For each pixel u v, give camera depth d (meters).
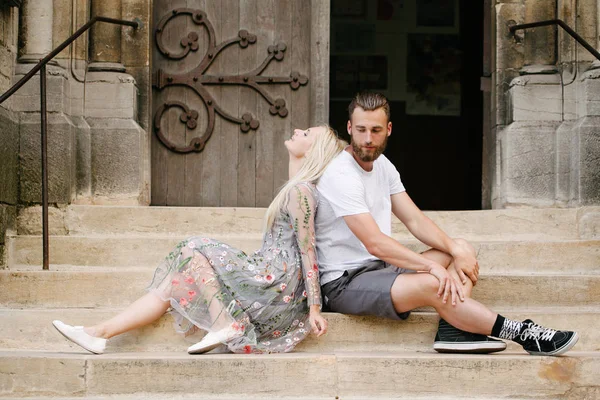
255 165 6.93
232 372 3.79
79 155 6.08
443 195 9.99
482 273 5.11
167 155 6.89
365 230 4.12
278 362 3.81
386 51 9.78
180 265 4.07
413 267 4.08
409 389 3.82
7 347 4.37
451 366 3.83
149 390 3.78
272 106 6.93
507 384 3.82
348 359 3.83
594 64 6.18
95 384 3.79
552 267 5.19
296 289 4.14
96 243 5.28
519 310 4.61
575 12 6.35
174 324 4.15
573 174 6.13
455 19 9.74
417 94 9.81
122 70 6.31
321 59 6.83
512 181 6.23
